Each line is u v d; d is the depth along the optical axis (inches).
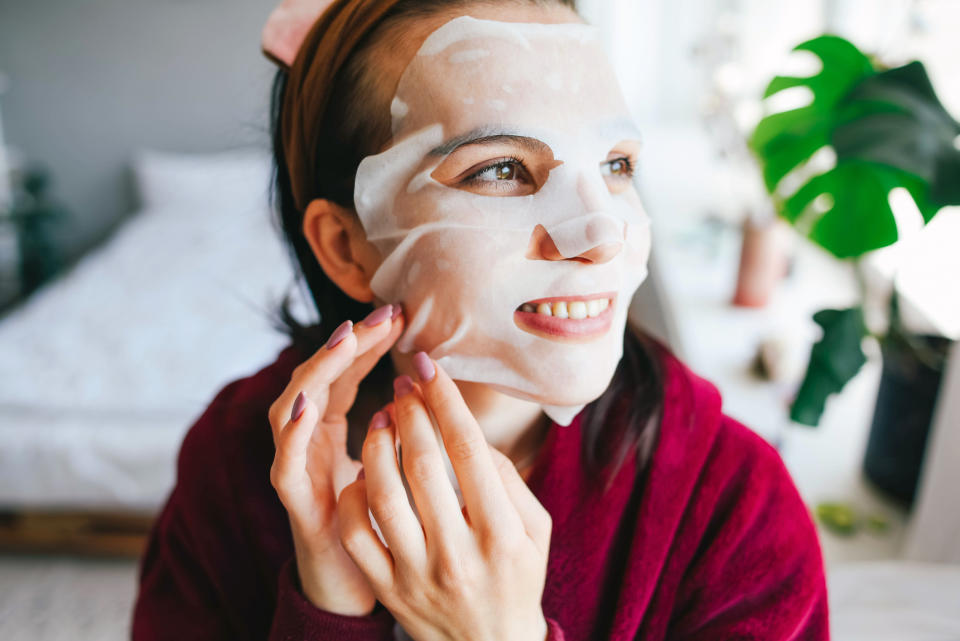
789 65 84.0
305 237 26.8
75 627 67.4
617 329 21.4
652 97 118.5
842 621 29.9
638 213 22.1
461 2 20.8
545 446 23.8
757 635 23.1
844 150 29.7
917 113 30.1
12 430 66.9
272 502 26.3
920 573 32.1
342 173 22.8
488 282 20.2
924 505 33.9
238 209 123.6
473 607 19.1
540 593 19.9
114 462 66.7
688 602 24.3
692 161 100.1
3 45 125.9
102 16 123.8
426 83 20.2
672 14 111.7
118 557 74.6
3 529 72.4
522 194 20.6
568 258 20.0
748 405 44.1
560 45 20.3
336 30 21.9
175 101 129.0
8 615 68.6
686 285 62.0
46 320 84.5
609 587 24.5
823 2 85.4
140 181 128.1
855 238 32.0
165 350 76.9
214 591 27.6
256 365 74.1
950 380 32.3
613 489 23.5
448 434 18.8
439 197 20.4
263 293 91.8
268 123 30.9
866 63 33.2
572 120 20.1
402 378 19.9
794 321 54.7
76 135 132.2
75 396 69.1
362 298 24.5
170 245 110.3
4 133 132.0
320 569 21.3
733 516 23.5
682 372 25.6
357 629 21.6
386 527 18.7
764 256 55.2
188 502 26.9
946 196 29.1
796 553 23.5
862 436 43.9
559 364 20.6
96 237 140.1
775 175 35.7
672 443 23.8
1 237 128.0
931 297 45.8
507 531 18.7
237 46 124.8
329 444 22.4
